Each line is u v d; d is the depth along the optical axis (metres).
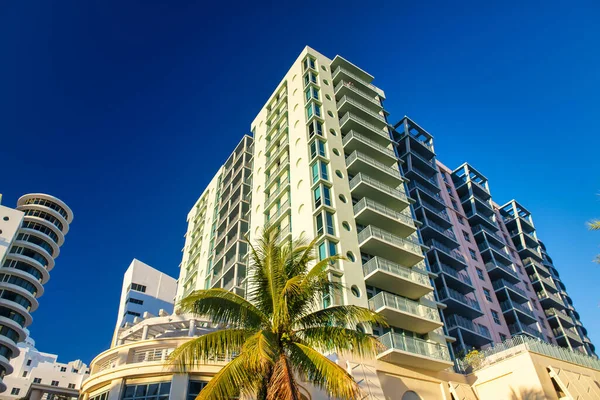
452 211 53.41
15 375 85.94
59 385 81.06
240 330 16.20
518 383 26.47
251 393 15.59
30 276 71.69
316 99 39.72
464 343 39.91
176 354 15.58
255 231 40.47
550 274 64.06
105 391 22.02
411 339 26.69
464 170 61.47
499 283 49.59
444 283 40.66
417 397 25.38
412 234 35.81
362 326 26.23
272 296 16.94
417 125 54.78
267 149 43.50
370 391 22.89
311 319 16.98
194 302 16.28
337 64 44.47
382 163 39.12
